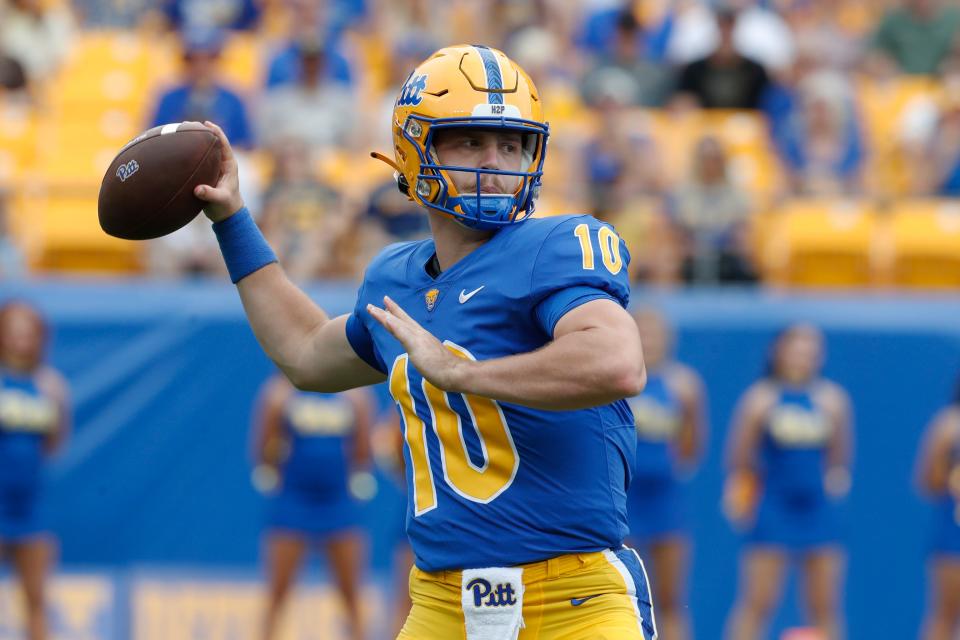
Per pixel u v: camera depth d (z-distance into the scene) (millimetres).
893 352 29891
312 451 27844
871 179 35781
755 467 28531
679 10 41094
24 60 37625
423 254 11281
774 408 28312
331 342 11867
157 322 29641
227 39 39438
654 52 40531
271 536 28156
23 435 27734
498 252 10539
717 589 29281
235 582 29078
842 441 28578
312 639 28641
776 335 29766
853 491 29656
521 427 10352
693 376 29484
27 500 27875
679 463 28641
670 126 35688
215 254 31656
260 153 33719
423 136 10688
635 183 32406
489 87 10562
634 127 33906
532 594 10523
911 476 29641
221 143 12000
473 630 10586
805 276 32375
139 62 38500
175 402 29500
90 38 40438
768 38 40219
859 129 35812
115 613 28938
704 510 29484
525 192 10812
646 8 42031
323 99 34344
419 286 10977
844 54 41406
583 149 32719
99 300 29703
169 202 11758
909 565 29484
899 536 29516
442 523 10719
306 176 31125
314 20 35031
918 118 36938
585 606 10555
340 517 28125
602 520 10633
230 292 29953
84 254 31641
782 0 42719
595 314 9742
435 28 40438
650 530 28062
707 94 36656
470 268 10617
